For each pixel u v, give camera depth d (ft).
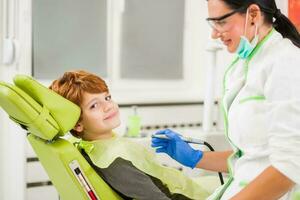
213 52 7.36
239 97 4.00
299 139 3.39
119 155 4.36
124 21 9.15
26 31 7.88
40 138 4.18
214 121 8.45
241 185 3.95
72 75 4.55
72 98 4.41
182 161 4.76
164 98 9.43
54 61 8.56
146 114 9.07
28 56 7.95
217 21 3.84
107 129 4.61
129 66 9.31
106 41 9.04
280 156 3.39
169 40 9.66
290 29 4.05
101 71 9.04
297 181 3.36
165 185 4.71
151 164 4.68
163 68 9.66
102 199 4.14
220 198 4.24
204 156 4.80
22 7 7.75
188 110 9.52
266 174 3.44
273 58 3.76
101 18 8.95
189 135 7.40
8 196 7.97
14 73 7.59
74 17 8.68
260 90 3.81
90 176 4.11
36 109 3.77
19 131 7.70
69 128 4.06
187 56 9.89
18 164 7.80
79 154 4.09
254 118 3.83
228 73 4.40
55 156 4.02
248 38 3.88
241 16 3.78
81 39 8.79
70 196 4.38
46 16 8.40
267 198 3.44
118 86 9.21
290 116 3.42
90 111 4.48
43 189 8.33
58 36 8.55
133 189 4.19
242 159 4.02
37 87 3.86
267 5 3.86
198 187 4.94
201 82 10.00
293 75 3.50
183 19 9.77
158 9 9.45
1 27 7.68
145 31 9.38
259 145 3.84
